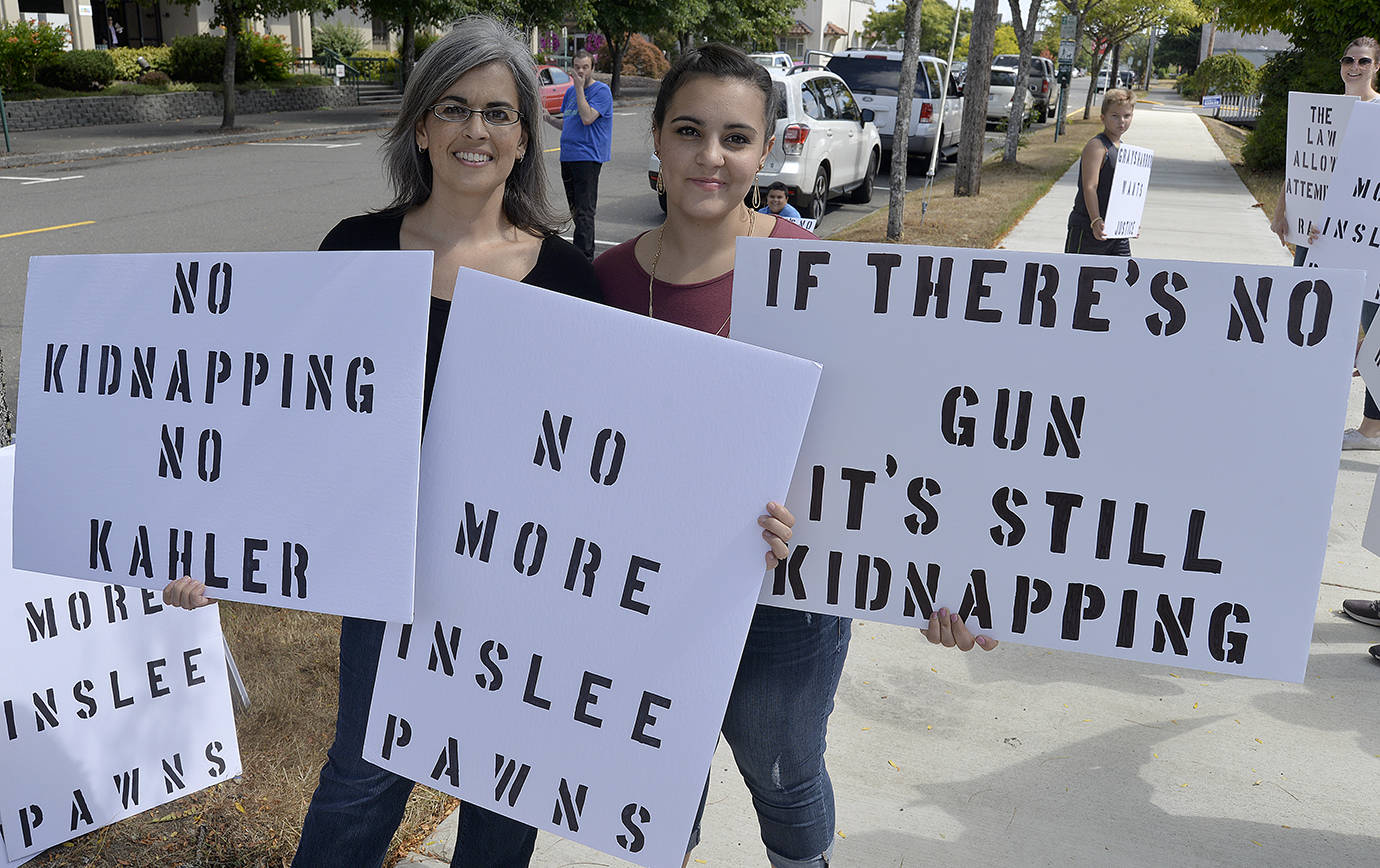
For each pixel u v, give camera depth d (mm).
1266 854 2752
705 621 1790
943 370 1846
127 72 26781
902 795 2957
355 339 1904
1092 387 1781
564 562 1855
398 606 1899
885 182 16406
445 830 2779
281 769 2951
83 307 2051
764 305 1910
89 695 2637
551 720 1884
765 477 1749
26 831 2564
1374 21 16297
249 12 22109
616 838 1864
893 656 3730
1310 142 5008
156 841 2711
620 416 1807
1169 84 94375
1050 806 2924
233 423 1975
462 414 1904
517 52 2088
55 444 2082
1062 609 1854
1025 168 18703
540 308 1839
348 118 25781
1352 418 6023
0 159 16578
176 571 2033
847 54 17266
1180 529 1775
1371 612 3924
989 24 14070
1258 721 3342
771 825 2160
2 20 26031
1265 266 1676
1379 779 3064
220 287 1970
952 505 1877
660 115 2139
